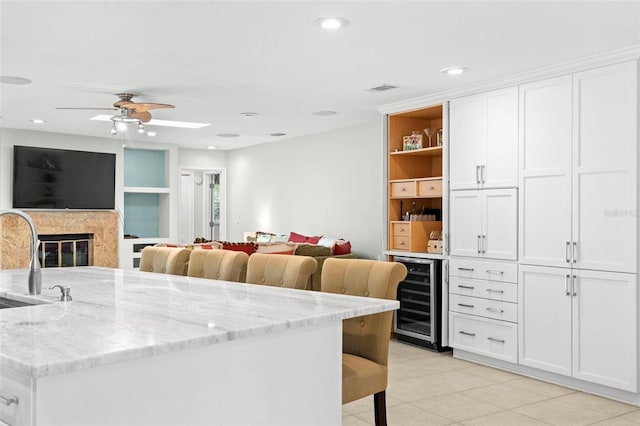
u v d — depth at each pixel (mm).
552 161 4262
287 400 1921
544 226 4316
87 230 8211
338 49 3836
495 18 3238
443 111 5172
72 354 1424
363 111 6172
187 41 3658
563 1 2982
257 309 2107
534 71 4328
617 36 3553
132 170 9242
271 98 5457
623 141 3820
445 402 3822
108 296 2482
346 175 7426
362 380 2486
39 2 2979
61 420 1396
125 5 3021
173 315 1982
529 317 4418
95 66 4270
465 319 4965
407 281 5605
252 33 3488
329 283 2812
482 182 4805
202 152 9867
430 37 3576
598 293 3961
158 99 5508
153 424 1574
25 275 3516
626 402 3842
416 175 6051
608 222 3902
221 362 1732
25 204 7590
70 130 7648
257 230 9289
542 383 4293
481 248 4809
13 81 4750
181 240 10484
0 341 1571
